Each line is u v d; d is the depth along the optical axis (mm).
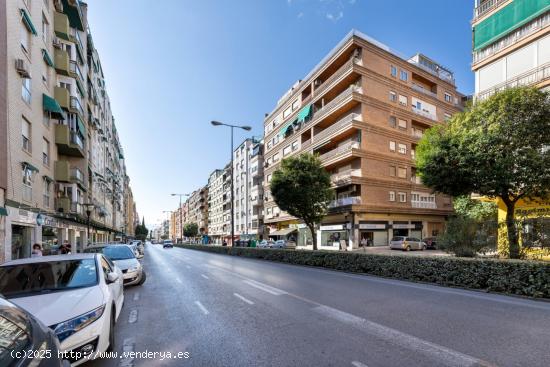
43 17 17328
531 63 14766
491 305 6629
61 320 3455
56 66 18969
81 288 4266
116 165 54438
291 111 39719
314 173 19844
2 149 11664
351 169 29172
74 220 21500
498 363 3627
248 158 59438
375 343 4352
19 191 13305
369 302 7016
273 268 15094
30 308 3594
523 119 9484
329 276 11836
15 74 13000
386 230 29672
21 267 4625
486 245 10961
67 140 19094
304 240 36906
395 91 30766
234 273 12992
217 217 84062
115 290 5098
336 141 31484
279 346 4312
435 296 7672
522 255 9680
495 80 16391
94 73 30453
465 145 10242
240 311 6355
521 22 15078
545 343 4270
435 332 4789
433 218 33000
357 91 28188
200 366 3730
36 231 15367
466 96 38969
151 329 5285
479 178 10070
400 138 30531
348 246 28219
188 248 49906
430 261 9805
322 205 20484
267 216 45625
